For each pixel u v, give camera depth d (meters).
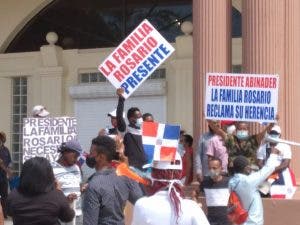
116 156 10.34
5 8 28.61
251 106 15.98
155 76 26.30
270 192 16.70
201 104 18.38
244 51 18.16
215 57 18.41
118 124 15.52
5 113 28.25
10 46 28.86
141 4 27.39
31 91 27.91
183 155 20.03
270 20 17.81
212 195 15.30
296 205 16.14
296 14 18.41
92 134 26.91
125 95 15.24
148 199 7.54
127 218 15.96
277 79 15.87
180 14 26.78
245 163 13.51
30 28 28.69
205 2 18.55
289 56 18.17
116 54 15.21
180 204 7.45
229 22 18.97
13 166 27.97
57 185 10.50
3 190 23.56
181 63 25.56
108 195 9.41
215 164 15.30
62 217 8.80
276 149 15.52
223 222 15.21
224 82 16.05
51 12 28.53
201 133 18.23
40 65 27.75
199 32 18.61
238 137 16.14
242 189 13.20
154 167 7.68
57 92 27.39
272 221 16.27
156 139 8.76
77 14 28.25
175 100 25.66
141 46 15.18
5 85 28.31
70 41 28.27
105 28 27.83
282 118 17.91
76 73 27.39
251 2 17.95
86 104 27.02
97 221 9.35
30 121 15.88
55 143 15.80
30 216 8.57
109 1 27.86
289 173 16.77
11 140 28.05
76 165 13.11
